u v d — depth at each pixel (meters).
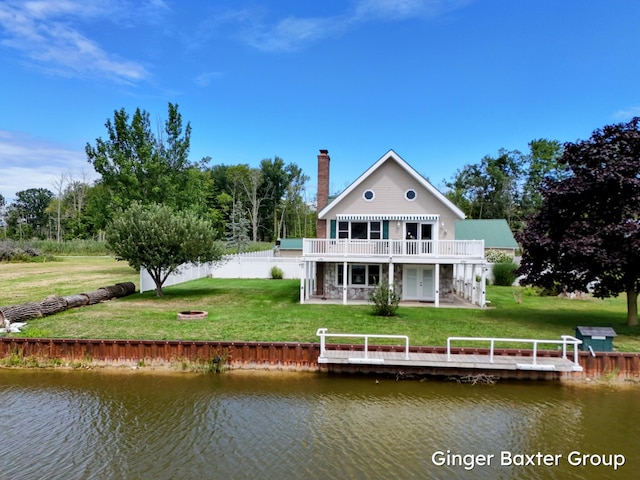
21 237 82.25
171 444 9.30
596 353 13.25
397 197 24.47
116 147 37.62
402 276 24.19
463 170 74.88
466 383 13.02
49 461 8.65
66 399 11.67
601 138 16.91
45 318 18.08
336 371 13.65
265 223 90.19
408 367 13.38
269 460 8.68
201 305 21.67
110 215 36.09
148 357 14.15
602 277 16.42
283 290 27.77
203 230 24.14
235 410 11.05
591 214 17.17
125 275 34.88
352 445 9.34
